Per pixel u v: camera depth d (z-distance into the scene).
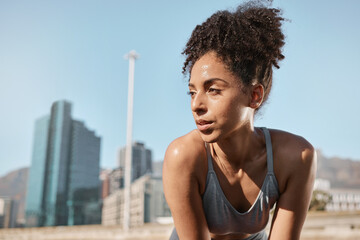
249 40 1.00
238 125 1.02
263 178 1.24
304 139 1.25
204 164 1.22
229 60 0.97
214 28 1.02
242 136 1.14
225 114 0.98
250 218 1.29
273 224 1.27
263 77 1.06
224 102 0.97
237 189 1.26
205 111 0.99
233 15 1.06
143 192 119.62
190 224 1.24
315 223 34.22
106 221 167.38
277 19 1.10
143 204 118.12
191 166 1.20
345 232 19.78
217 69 0.97
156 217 118.44
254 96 1.04
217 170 1.24
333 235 20.17
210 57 0.99
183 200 1.22
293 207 1.24
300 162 1.20
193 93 1.04
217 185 1.25
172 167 1.20
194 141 1.22
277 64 1.12
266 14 1.07
